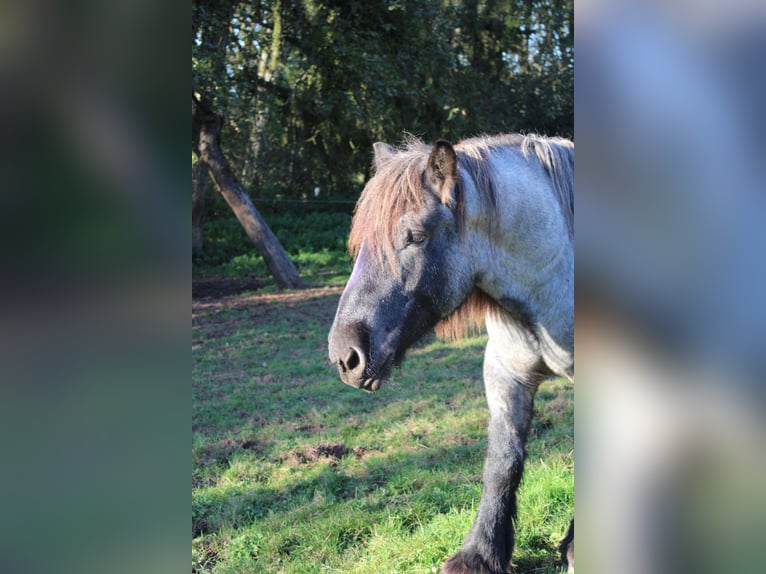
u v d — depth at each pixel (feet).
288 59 31.60
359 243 6.95
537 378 7.64
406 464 11.30
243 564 8.77
